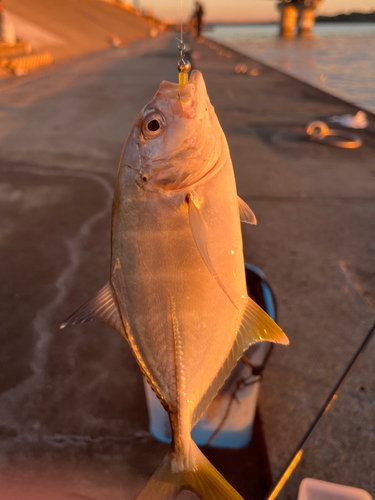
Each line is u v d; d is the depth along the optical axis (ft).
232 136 23.22
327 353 7.72
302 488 4.81
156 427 6.11
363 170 17.79
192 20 123.65
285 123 25.96
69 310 9.04
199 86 4.06
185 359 4.24
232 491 4.08
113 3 222.28
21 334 8.35
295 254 11.25
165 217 3.99
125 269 4.14
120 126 24.54
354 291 9.66
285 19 213.25
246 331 4.61
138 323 4.18
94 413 6.64
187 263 4.09
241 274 4.50
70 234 12.26
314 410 6.56
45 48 64.64
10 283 9.99
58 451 6.07
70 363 7.64
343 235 12.26
